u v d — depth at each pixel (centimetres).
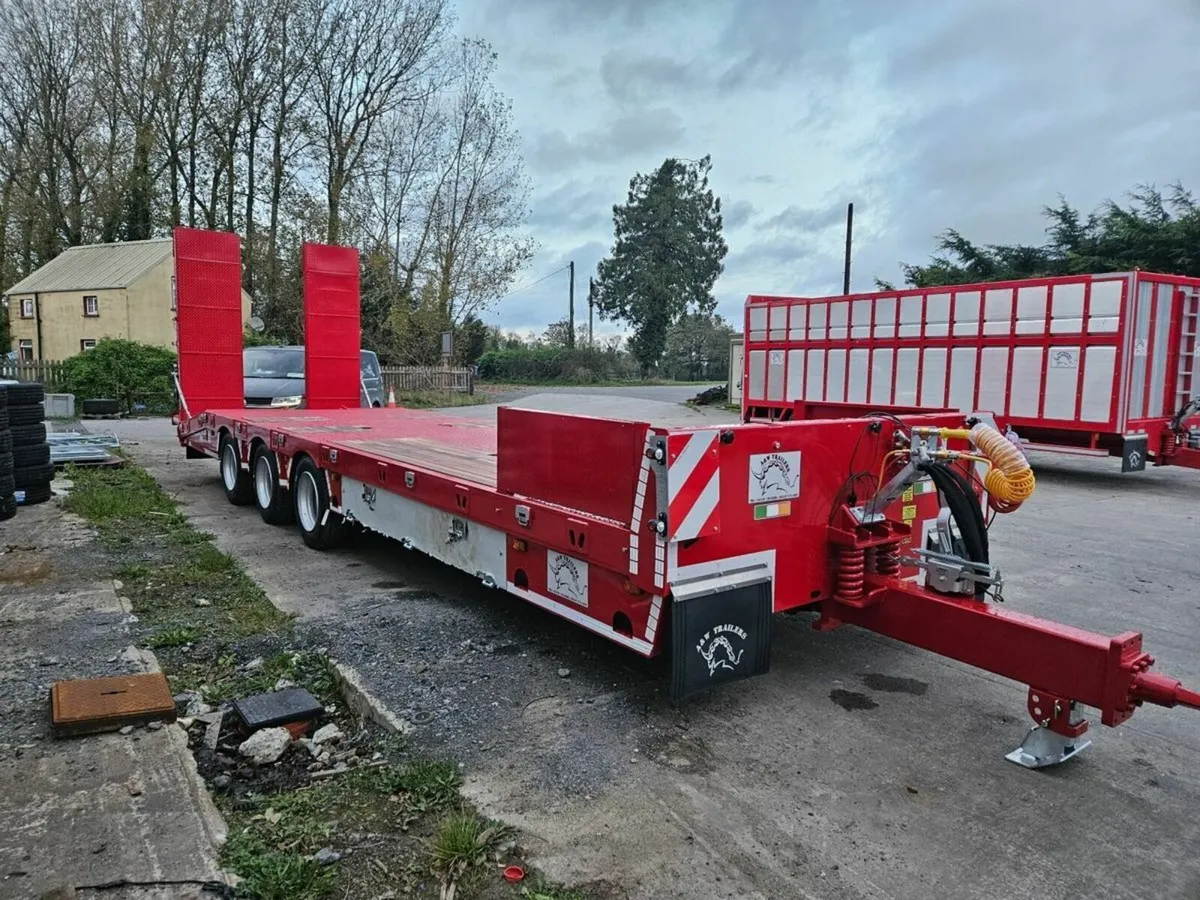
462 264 3572
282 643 480
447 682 423
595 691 415
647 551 349
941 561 377
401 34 3397
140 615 521
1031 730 348
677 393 3953
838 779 332
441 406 3000
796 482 383
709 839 288
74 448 1198
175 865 260
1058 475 1281
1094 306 1117
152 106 3662
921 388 1367
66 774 317
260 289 3697
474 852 271
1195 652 486
